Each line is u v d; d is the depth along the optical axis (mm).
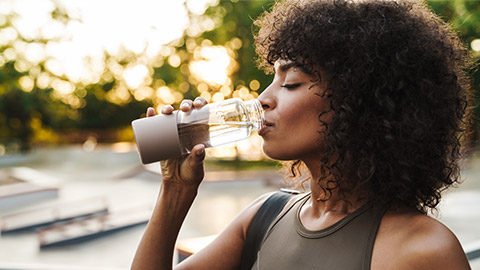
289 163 1318
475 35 19578
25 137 36562
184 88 30547
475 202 10867
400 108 915
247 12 24297
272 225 1096
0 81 35250
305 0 1076
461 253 809
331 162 956
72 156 29406
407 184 907
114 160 27297
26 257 8883
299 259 953
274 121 988
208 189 16422
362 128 918
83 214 12297
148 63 37156
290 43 984
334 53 948
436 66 955
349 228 908
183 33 28750
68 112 41688
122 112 42156
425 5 1132
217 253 1230
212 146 1104
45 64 38094
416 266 806
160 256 1102
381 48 933
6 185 17250
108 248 9367
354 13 984
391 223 882
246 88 25547
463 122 1083
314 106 950
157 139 979
